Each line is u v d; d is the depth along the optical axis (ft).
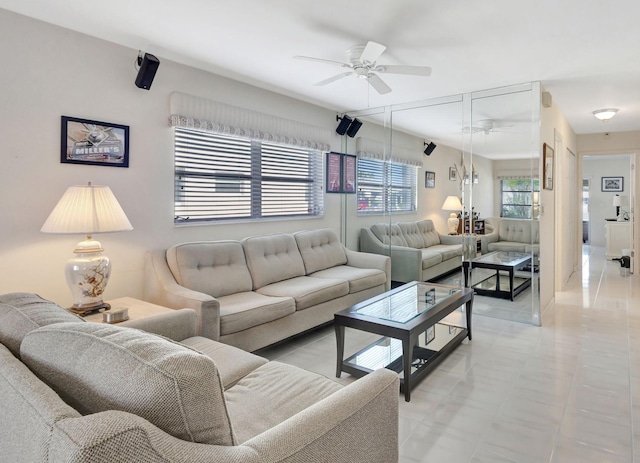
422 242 15.78
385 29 8.84
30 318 4.31
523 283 13.20
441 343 10.34
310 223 15.69
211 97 11.93
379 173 16.85
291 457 3.32
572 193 21.47
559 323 12.88
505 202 13.62
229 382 5.78
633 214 21.25
